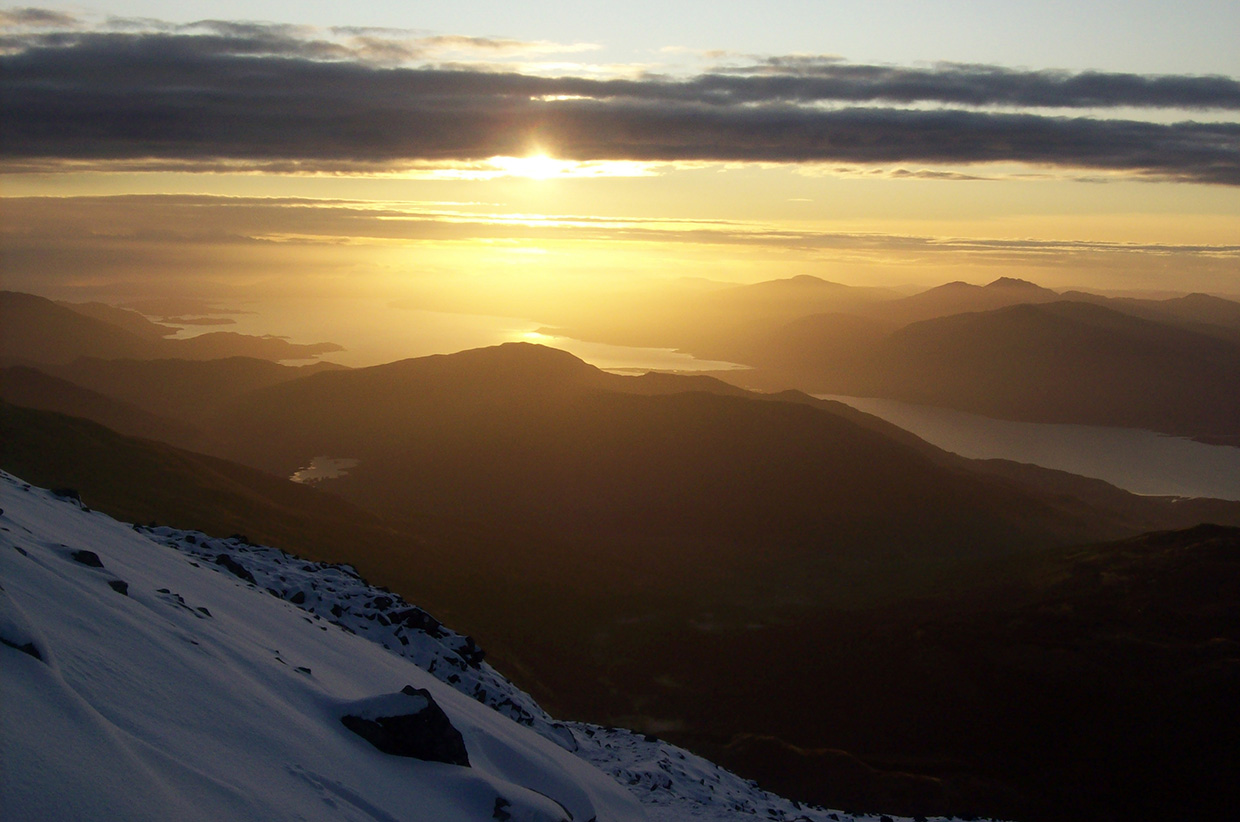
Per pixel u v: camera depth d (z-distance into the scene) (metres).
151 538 24.56
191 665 11.68
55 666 8.91
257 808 9.19
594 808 17.64
